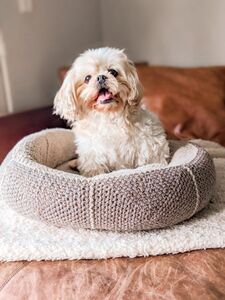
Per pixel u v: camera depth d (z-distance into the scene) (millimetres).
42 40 2158
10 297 809
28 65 2121
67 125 1705
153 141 1219
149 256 909
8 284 845
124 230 966
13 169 1043
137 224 935
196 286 803
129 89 1213
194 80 1847
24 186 982
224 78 1886
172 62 2250
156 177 939
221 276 832
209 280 820
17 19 2020
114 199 912
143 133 1214
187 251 917
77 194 920
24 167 1024
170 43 2219
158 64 2318
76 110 1243
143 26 2309
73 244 923
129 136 1207
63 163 1416
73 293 803
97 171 1235
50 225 1015
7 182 1044
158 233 962
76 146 1374
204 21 2033
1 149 1521
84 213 928
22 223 1038
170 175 946
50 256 906
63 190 931
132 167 1233
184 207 954
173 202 933
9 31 1999
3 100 2076
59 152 1386
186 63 2189
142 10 2277
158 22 2229
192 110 1757
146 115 1266
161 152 1227
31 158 1104
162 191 925
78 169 1299
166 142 1253
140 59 2402
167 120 1722
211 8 1982
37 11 2098
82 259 908
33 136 1286
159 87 1817
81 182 932
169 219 951
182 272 849
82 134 1251
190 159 1074
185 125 1725
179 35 2160
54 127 1697
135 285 814
